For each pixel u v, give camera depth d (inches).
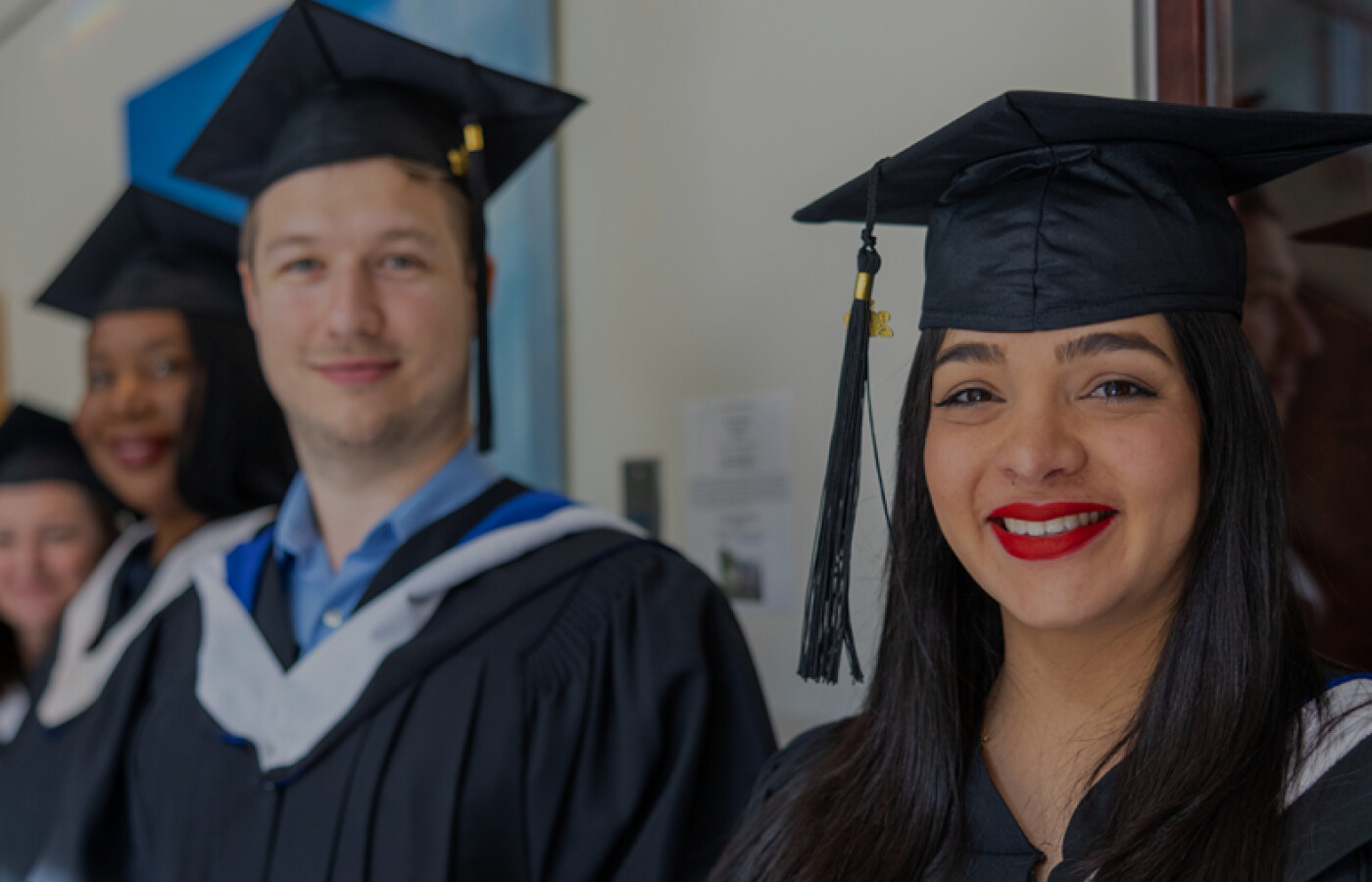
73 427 91.7
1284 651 31.6
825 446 66.7
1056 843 32.8
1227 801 29.7
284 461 77.9
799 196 68.2
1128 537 30.8
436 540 54.2
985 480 32.6
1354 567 47.6
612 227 78.9
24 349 139.6
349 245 54.2
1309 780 29.1
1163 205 32.2
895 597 38.1
